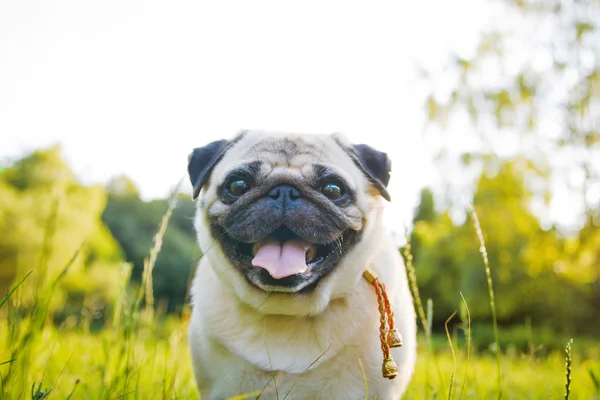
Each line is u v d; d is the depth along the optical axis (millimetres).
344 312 417
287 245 430
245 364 418
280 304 410
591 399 559
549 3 2318
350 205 440
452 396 432
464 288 2693
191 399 498
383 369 393
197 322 448
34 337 370
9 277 2805
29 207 3070
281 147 467
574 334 2574
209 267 476
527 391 585
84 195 3586
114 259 4043
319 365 408
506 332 2168
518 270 2572
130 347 435
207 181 492
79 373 518
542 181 2266
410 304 492
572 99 2268
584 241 2125
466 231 2547
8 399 351
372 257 447
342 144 500
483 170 2355
